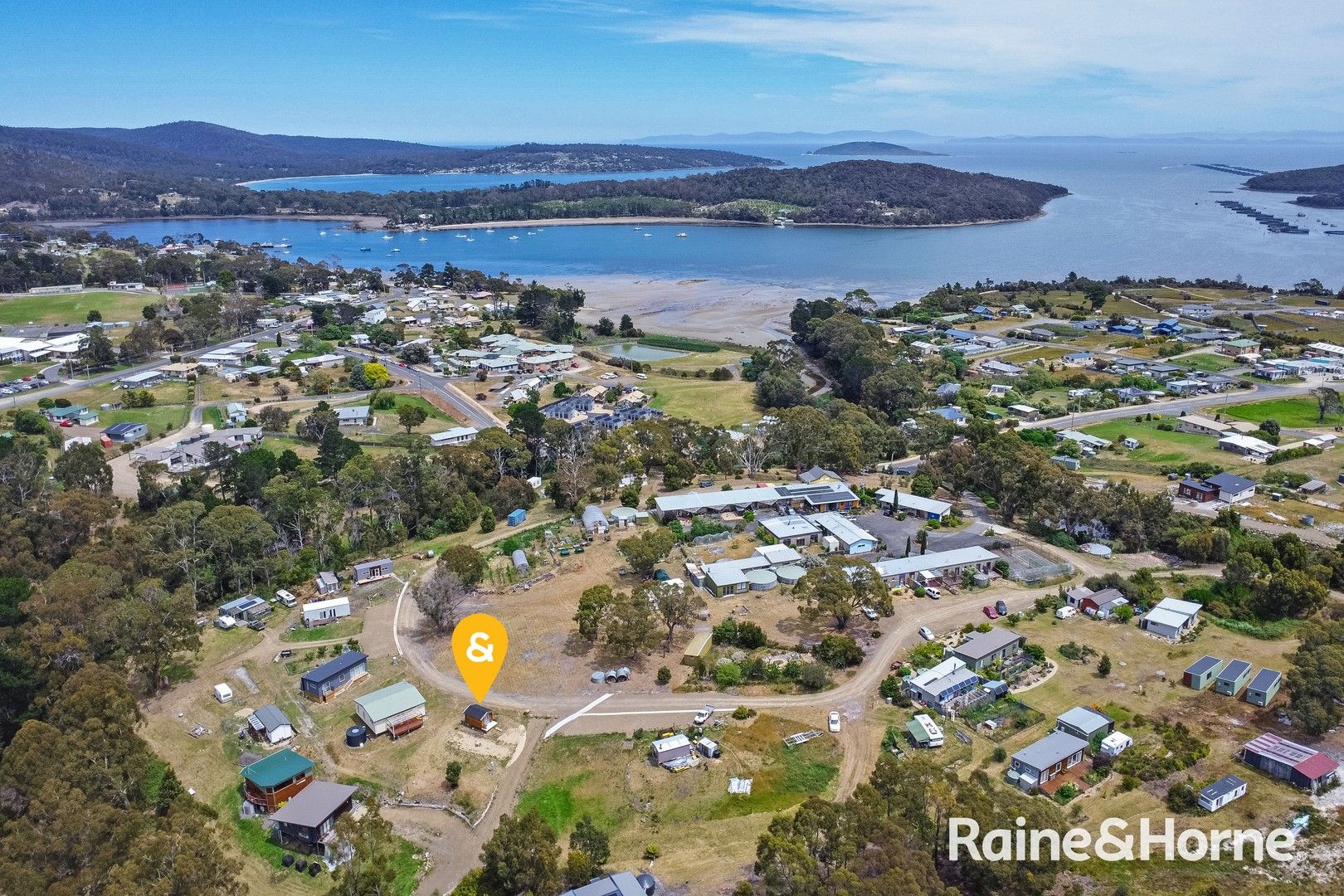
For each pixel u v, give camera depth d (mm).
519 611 99438
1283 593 95438
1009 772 69500
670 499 128750
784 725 77438
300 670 89000
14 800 63375
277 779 69375
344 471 127125
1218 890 56906
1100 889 58000
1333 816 64812
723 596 102375
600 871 60469
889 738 74875
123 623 84312
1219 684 82125
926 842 56531
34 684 78562
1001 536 119562
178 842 55469
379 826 60781
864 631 94062
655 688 83875
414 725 78812
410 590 106250
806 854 53688
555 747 75312
